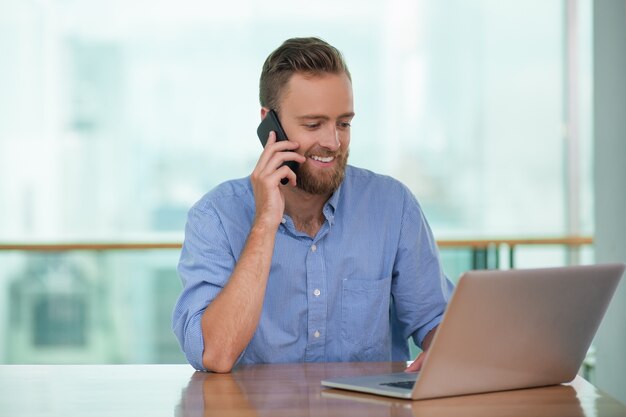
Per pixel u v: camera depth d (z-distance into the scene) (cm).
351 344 231
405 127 534
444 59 533
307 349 228
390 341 242
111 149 528
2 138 522
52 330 459
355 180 239
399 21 532
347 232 232
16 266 457
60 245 457
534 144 535
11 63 522
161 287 463
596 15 374
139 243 461
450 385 171
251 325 206
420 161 534
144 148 530
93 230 527
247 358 226
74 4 525
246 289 207
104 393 181
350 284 231
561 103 533
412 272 238
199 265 224
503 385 178
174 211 530
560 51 533
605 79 365
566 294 175
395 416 157
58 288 458
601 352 374
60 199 526
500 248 459
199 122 532
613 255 360
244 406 167
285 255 227
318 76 214
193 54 530
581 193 533
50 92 525
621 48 347
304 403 168
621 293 349
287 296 227
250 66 531
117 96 527
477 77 533
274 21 530
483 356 170
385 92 533
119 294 461
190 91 530
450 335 164
